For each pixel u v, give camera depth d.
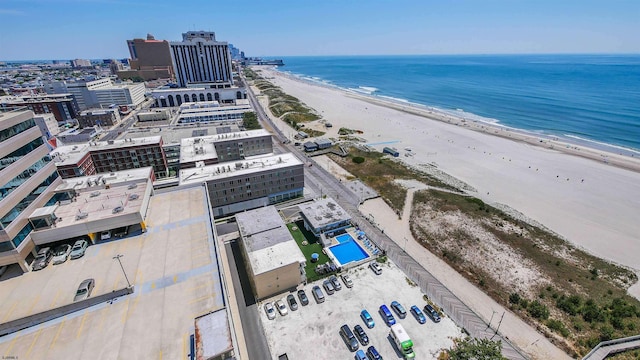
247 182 78.19
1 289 38.94
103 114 164.38
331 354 44.00
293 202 86.12
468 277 60.09
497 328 48.62
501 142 145.38
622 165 116.75
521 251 67.38
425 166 118.12
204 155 90.38
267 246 56.75
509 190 99.56
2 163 39.44
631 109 189.50
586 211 87.00
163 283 39.84
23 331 33.34
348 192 93.56
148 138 102.44
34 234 43.53
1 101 168.00
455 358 38.44
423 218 80.12
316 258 63.06
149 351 31.22
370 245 67.62
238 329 47.53
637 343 45.41
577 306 53.06
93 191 56.69
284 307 50.59
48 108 170.75
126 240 48.19
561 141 145.00
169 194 62.69
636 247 72.12
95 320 34.59
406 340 43.78
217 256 44.03
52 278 40.59
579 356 44.19
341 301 53.03
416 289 55.81
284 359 42.56
